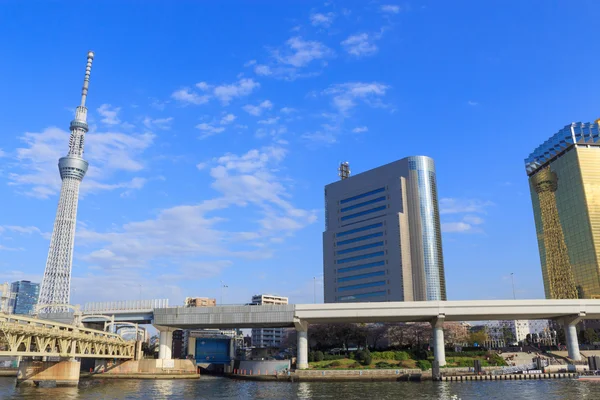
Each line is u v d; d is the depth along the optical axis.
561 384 97.12
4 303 84.44
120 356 131.38
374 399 77.31
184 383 116.75
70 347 102.44
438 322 132.62
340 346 169.12
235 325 144.62
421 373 115.88
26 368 102.19
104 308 156.62
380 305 132.25
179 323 141.12
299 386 104.06
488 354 137.88
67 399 77.56
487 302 131.75
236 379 131.62
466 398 76.69
